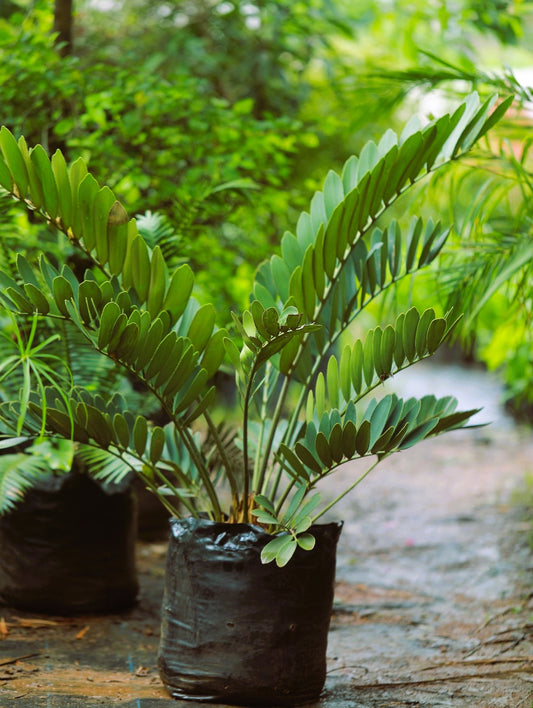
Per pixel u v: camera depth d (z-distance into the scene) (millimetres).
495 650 2879
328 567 2377
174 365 2258
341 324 2605
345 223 2377
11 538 3076
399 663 2744
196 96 3885
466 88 3646
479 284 3127
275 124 3936
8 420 2295
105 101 3482
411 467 6203
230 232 4371
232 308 4199
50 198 2236
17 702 2258
